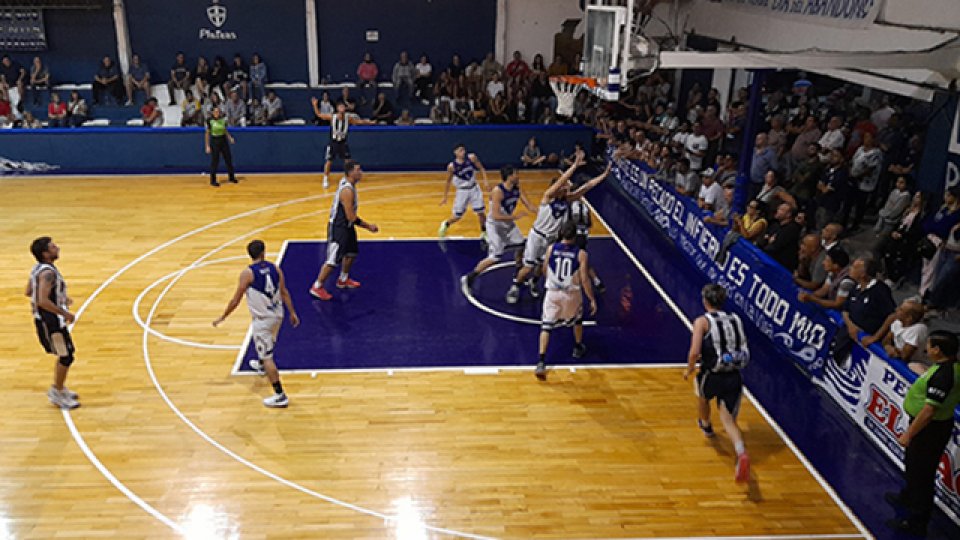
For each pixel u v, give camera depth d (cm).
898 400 668
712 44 1597
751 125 1049
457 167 1178
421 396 774
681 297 1027
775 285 895
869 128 1127
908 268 954
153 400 759
